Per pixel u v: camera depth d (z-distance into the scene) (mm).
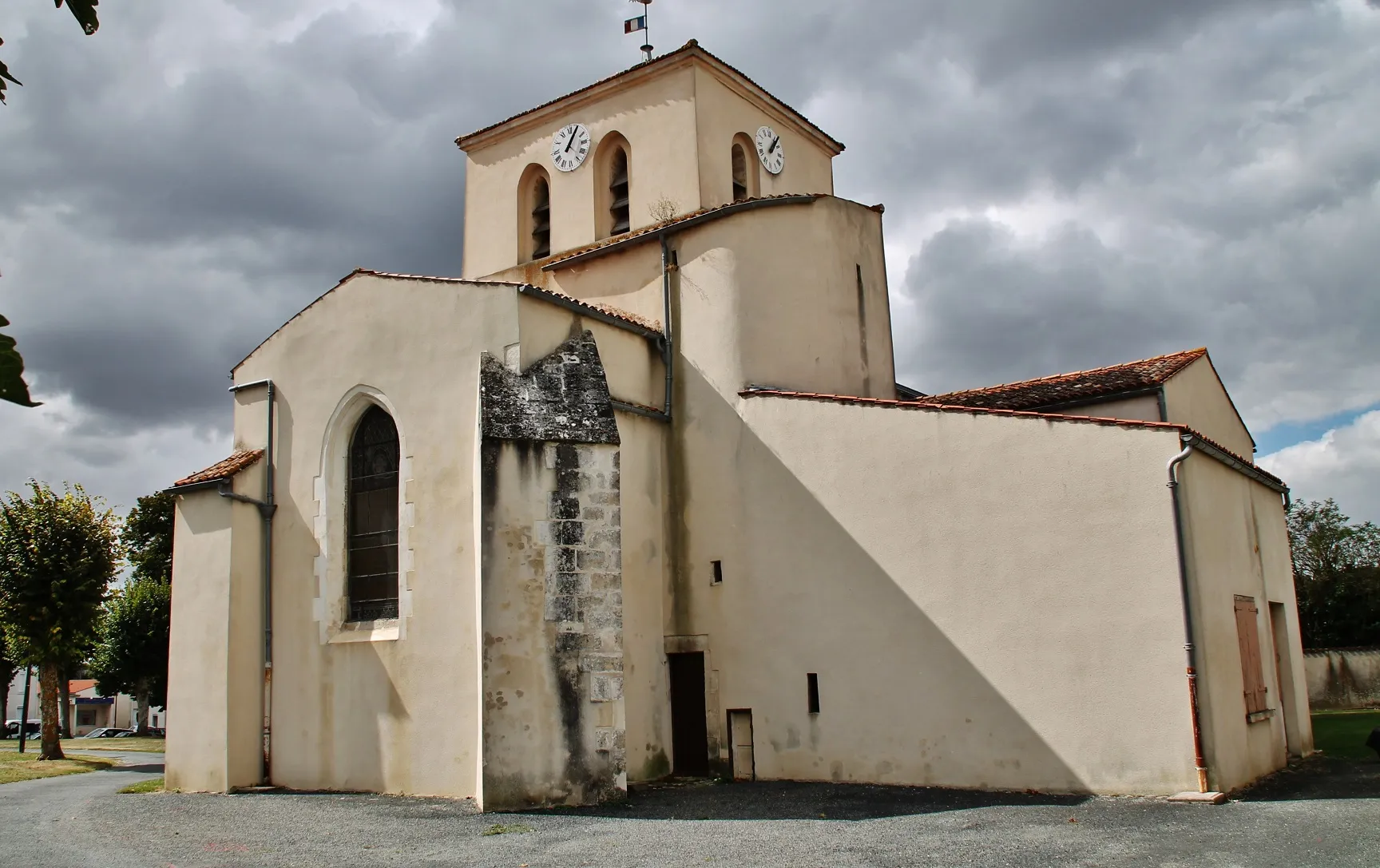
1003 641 12852
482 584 12172
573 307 14711
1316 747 17172
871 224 18391
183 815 12406
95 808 13328
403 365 14750
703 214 16625
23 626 22109
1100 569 12312
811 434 14867
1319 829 9781
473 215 23141
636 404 15773
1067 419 12766
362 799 13266
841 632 14164
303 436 15578
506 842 10070
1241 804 11164
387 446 15047
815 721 14188
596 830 10609
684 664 15641
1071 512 12602
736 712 14906
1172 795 11484
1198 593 11906
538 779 11992
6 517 22594
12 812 13258
